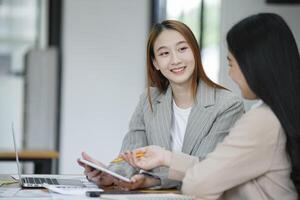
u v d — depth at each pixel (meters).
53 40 5.93
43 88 5.75
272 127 2.16
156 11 5.87
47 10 6.07
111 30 5.91
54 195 2.37
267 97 2.13
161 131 2.92
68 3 5.90
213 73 5.71
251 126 2.18
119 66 5.93
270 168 2.20
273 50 2.12
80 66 5.91
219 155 2.24
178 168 2.43
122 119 5.96
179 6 5.89
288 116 2.12
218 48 5.75
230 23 5.73
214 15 5.81
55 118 5.77
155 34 2.88
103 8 5.90
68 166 5.89
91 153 5.94
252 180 2.25
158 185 2.61
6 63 6.27
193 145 2.82
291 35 2.17
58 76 5.79
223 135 2.80
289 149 2.15
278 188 2.21
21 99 6.28
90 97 5.92
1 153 4.96
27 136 5.71
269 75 2.11
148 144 2.99
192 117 2.85
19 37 6.28
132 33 5.92
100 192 2.40
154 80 3.03
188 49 2.84
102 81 5.93
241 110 2.84
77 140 5.91
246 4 5.77
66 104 5.89
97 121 5.94
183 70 2.83
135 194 2.42
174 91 2.92
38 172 5.05
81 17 5.91
